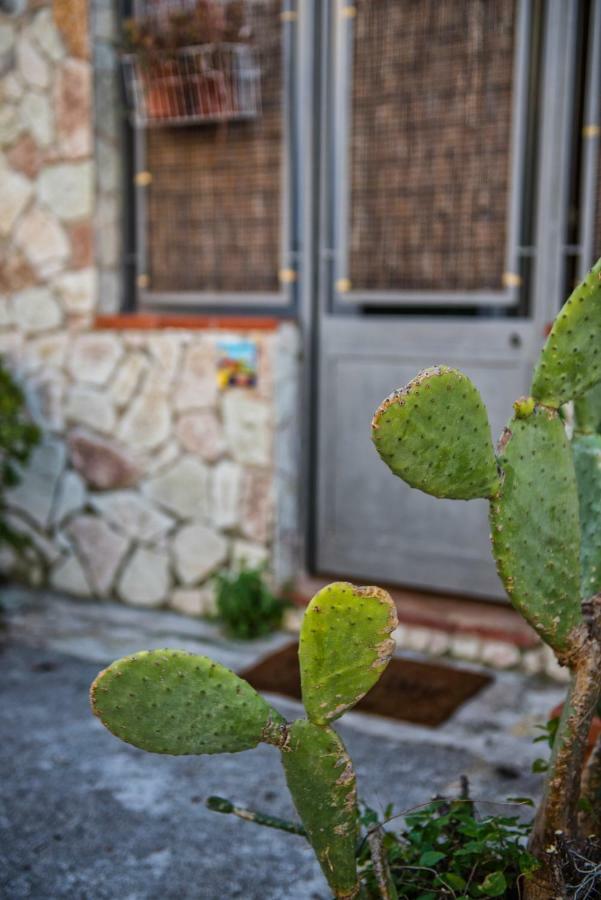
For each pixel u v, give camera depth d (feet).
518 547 5.66
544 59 11.78
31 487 15.56
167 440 14.16
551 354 5.67
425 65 12.34
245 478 13.60
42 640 13.46
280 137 13.44
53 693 11.73
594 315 5.57
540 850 6.09
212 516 13.94
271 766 10.00
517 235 12.03
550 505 5.74
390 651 5.10
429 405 5.15
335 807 5.38
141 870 8.19
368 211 13.03
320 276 13.70
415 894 6.20
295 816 8.99
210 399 13.69
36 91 14.58
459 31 12.05
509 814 8.75
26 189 14.96
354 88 12.87
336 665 5.11
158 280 14.78
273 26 13.25
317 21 13.08
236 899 7.80
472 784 9.45
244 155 13.78
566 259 12.11
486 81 11.97
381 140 12.80
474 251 12.37
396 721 10.88
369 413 13.58
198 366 13.70
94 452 14.85
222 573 13.97
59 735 10.65
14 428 13.97
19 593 15.51
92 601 15.10
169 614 14.44
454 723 10.81
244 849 8.50
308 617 5.08
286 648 12.96
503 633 12.14
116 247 14.83
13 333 15.40
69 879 8.07
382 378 13.44
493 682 11.86
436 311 13.04
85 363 14.74
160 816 9.03
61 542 15.40
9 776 9.75
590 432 6.63
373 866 5.81
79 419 14.92
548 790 6.05
